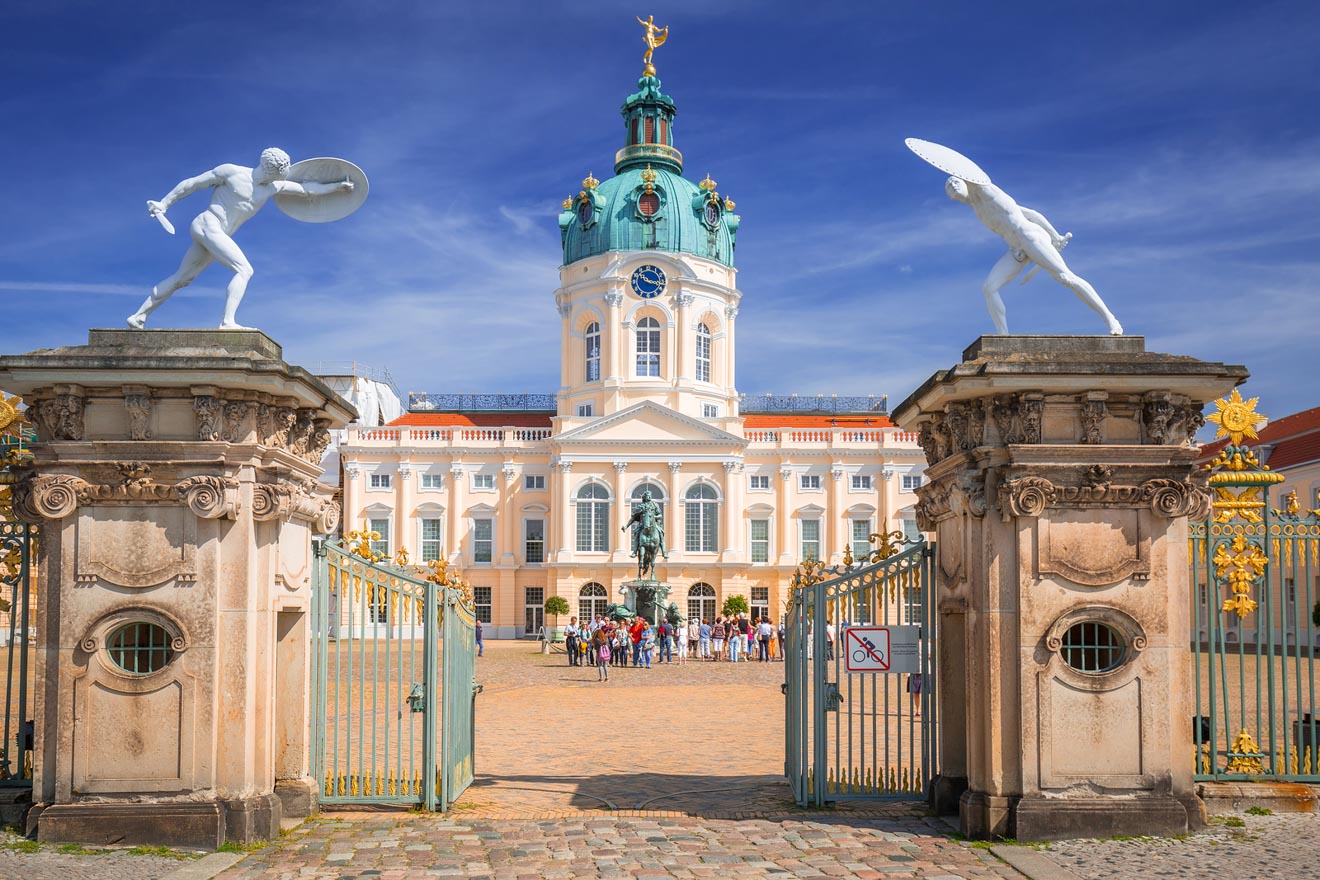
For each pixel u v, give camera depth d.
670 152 83.81
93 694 11.05
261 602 11.50
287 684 12.50
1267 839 11.05
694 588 76.38
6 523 12.32
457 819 12.23
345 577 13.22
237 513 11.19
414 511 79.62
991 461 11.55
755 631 51.78
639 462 76.81
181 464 10.98
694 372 80.69
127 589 11.11
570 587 75.75
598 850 10.84
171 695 11.07
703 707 27.05
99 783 11.00
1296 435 49.09
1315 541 12.84
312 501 12.55
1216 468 12.95
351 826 11.87
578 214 83.12
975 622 11.69
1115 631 11.57
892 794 13.16
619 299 80.00
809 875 9.97
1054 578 11.45
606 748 19.06
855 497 79.12
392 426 80.44
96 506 11.14
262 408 11.38
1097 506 11.48
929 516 13.12
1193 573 12.95
